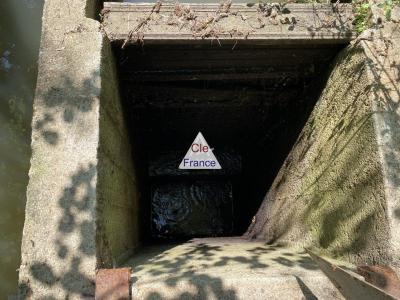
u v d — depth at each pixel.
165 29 0.92
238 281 0.72
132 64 1.05
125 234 1.08
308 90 1.16
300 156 1.19
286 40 0.94
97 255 0.72
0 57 1.52
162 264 0.89
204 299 0.70
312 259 0.89
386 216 0.75
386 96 0.82
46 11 0.87
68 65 0.83
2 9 1.46
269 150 1.54
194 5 0.93
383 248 0.76
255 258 0.95
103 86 0.84
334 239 0.95
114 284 0.68
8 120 1.57
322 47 0.98
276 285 0.72
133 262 0.95
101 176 0.80
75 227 0.73
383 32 0.87
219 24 0.93
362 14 0.92
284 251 1.11
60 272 0.70
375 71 0.84
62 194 0.75
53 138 0.78
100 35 0.85
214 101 1.31
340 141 0.94
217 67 1.09
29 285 0.70
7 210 1.52
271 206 1.49
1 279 1.45
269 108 1.39
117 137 1.01
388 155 0.78
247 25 0.93
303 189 1.15
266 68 1.10
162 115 1.44
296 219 1.20
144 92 1.22
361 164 0.84
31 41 1.50
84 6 0.87
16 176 1.55
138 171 1.49
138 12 0.93
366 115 0.83
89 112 0.80
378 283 0.68
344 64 0.95
